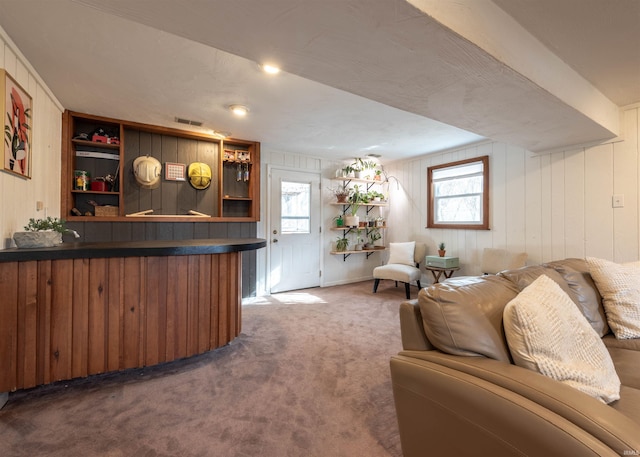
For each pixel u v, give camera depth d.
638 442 0.73
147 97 2.70
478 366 1.05
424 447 1.14
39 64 2.13
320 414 1.69
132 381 2.04
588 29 1.76
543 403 0.87
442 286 1.32
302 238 4.88
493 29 1.53
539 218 3.45
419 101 2.08
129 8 1.17
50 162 2.64
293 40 1.38
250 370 2.20
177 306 2.19
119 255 1.95
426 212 4.84
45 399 1.81
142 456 1.38
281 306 3.86
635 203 2.75
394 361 1.25
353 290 4.79
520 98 2.02
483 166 4.02
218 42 1.41
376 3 1.13
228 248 2.34
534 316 1.11
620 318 1.73
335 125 3.45
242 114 3.11
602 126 2.56
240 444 1.46
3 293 1.71
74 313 1.88
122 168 3.32
